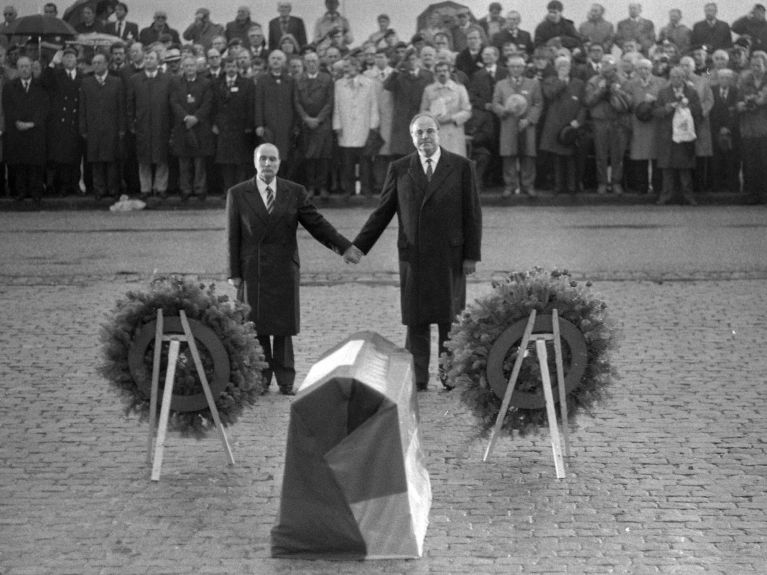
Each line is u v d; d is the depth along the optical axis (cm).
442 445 1358
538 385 1308
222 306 1302
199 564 1046
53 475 1262
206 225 2725
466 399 1316
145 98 2964
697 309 1955
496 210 2958
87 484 1238
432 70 2925
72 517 1150
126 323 1296
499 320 1298
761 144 3005
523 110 2952
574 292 1301
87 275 2206
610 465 1291
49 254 2402
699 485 1231
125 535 1108
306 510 1054
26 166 3017
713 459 1305
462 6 3167
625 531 1118
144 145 2973
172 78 2959
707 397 1516
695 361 1670
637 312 1936
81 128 2992
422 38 3080
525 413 1316
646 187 3072
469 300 2005
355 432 1052
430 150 1573
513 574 1027
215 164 3067
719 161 3091
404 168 1584
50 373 1622
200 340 1291
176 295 1292
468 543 1091
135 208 2972
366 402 1051
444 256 1563
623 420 1433
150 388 1302
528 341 1295
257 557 1061
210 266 2273
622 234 2605
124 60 3019
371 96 2947
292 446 1051
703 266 2267
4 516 1151
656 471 1271
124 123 2986
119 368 1302
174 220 2803
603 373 1317
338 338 1786
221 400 1298
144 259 2342
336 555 1058
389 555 1057
